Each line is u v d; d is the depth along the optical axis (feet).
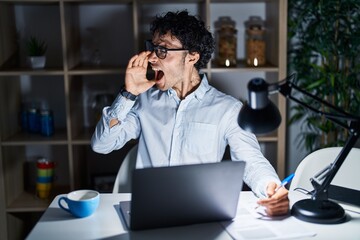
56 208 5.98
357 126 5.42
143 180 5.03
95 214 5.80
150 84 6.89
